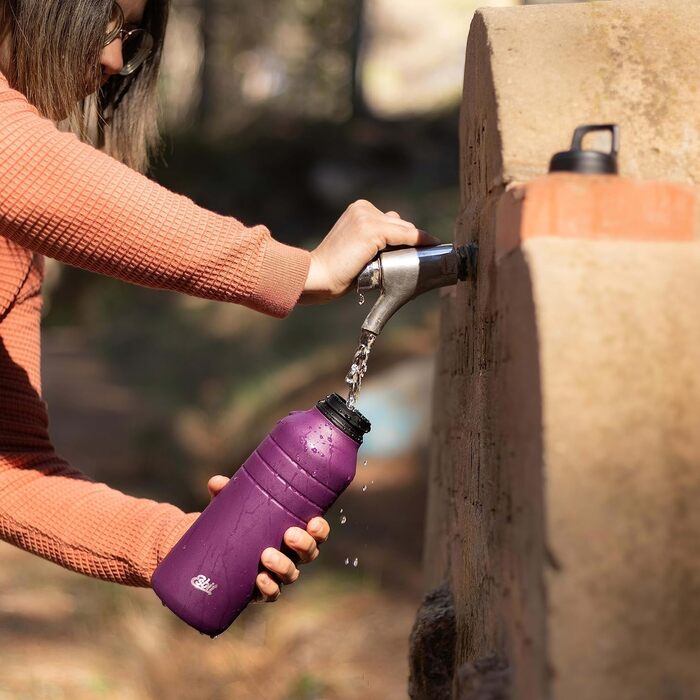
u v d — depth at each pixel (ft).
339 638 14.53
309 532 5.23
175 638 15.52
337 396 5.36
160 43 6.48
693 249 3.73
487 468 4.86
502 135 4.51
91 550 5.92
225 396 29.66
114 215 4.79
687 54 4.72
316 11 50.78
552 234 3.85
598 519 3.54
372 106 54.13
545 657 3.54
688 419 3.59
